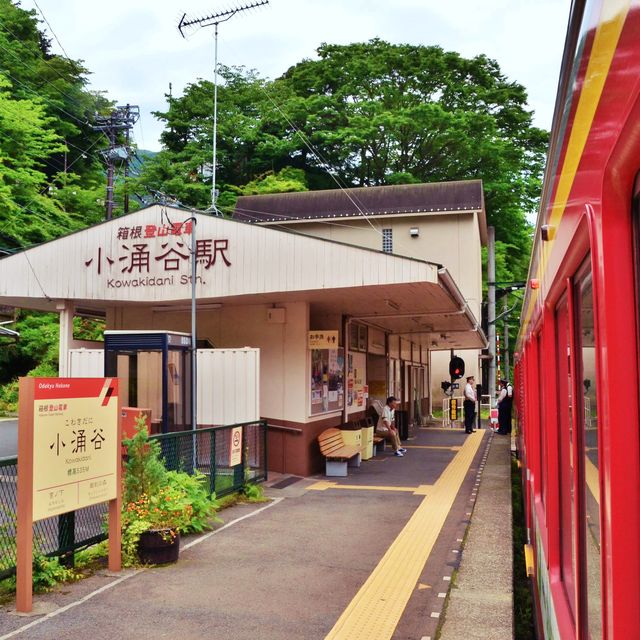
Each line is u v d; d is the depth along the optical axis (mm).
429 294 12531
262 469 12047
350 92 42312
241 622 5480
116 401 6648
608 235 1634
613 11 1517
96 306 14922
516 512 12094
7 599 5887
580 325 2414
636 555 1577
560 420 3514
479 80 43562
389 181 38688
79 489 6141
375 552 7629
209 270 12898
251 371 12250
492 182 39719
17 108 29609
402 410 21312
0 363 33625
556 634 3156
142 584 6379
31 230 28891
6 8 38469
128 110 33281
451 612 5148
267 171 40156
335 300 13492
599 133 1689
